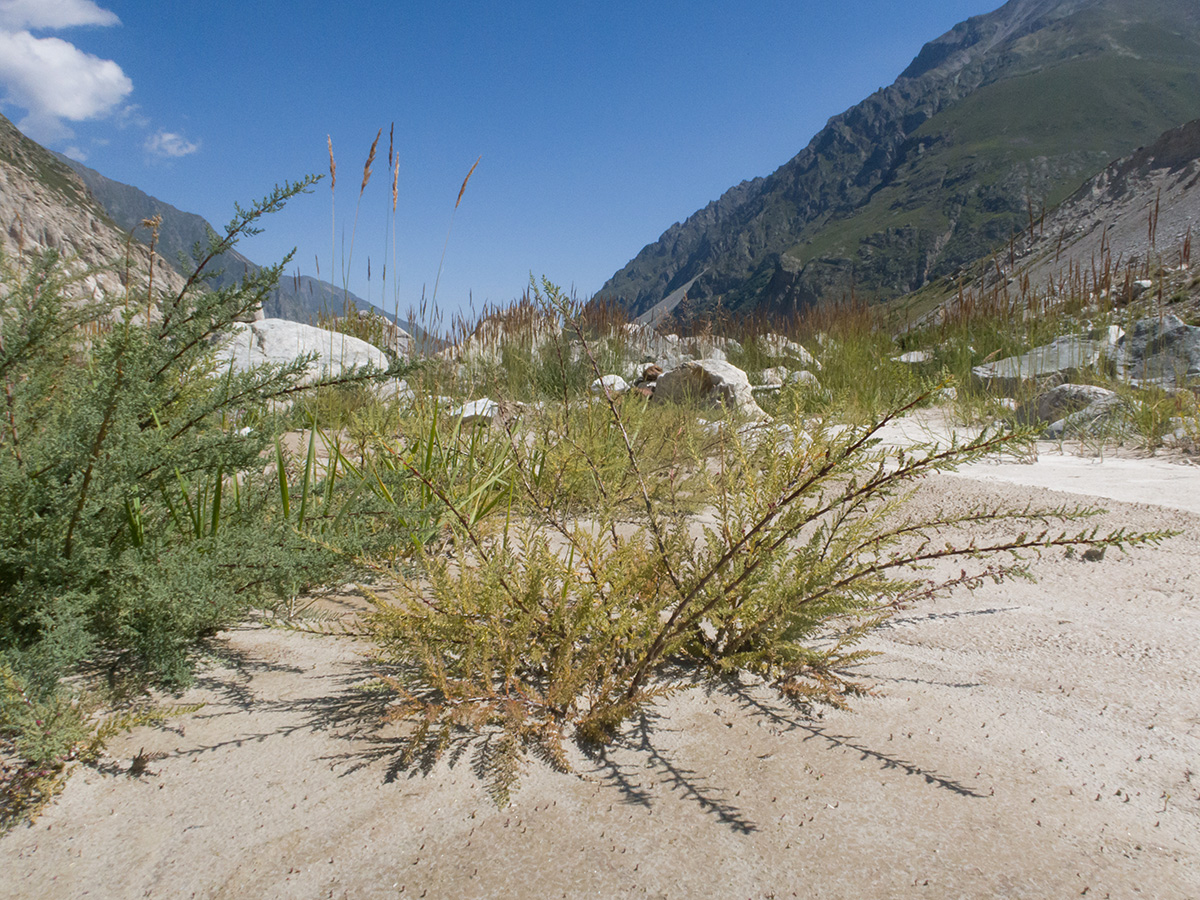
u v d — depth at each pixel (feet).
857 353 25.99
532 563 5.65
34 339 5.14
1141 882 3.33
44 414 5.65
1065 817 3.81
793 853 3.57
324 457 10.78
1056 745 4.50
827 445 5.15
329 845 3.63
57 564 4.91
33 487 4.87
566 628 5.42
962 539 9.09
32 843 3.62
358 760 4.35
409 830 3.75
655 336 33.65
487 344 24.00
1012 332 28.73
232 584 5.61
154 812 3.86
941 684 5.36
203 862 3.50
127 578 5.28
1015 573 5.27
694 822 3.81
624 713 4.56
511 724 4.52
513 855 3.57
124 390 4.97
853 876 3.41
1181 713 4.82
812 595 5.31
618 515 9.70
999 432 4.23
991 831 3.71
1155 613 6.51
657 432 12.95
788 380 6.16
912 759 4.38
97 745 4.24
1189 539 8.50
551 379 21.48
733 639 5.73
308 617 6.19
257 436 5.76
